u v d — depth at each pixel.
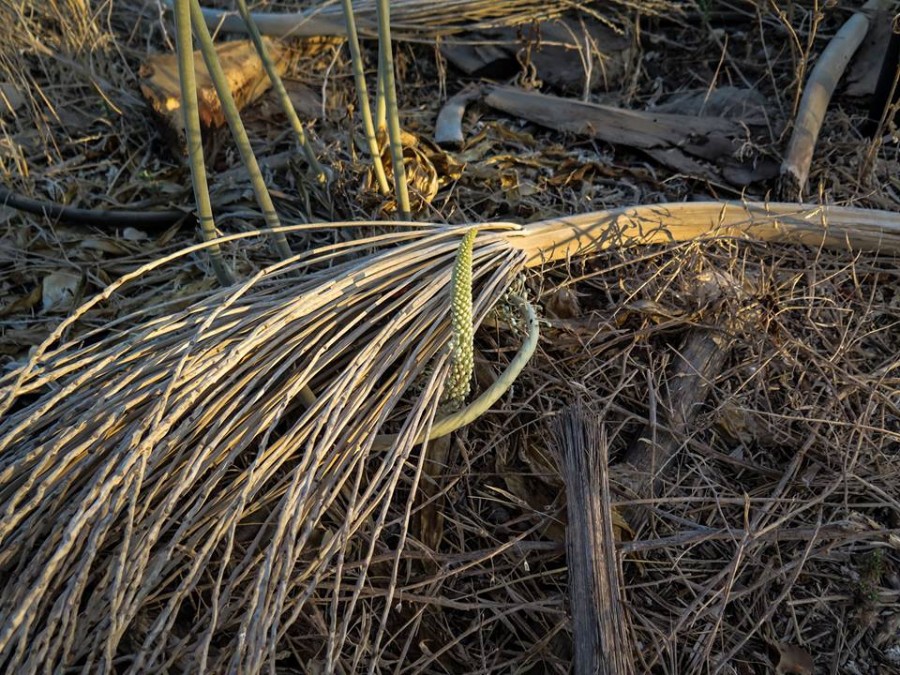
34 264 0.75
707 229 0.72
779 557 0.56
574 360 0.65
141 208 0.81
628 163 0.87
